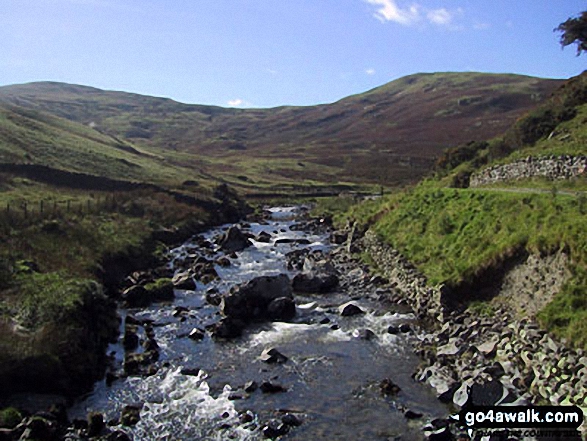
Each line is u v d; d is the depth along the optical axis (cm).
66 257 3275
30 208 4303
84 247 3559
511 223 2491
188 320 2780
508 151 4497
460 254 2681
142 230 4659
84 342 2133
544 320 1798
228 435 1628
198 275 3734
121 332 2558
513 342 1858
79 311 2288
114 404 1839
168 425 1692
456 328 2259
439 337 2259
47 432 1549
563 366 1562
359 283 3394
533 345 1745
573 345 1600
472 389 1720
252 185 10594
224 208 6944
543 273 2045
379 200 5688
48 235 3538
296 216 7494
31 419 1548
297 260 4259
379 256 3697
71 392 1873
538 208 2427
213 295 3180
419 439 1557
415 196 4062
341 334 2494
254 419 1717
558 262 1981
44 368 1848
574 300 1773
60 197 5175
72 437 1594
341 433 1614
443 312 2419
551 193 2577
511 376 1753
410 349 2267
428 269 2862
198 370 2117
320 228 6188
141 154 10862
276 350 2248
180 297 3234
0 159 5956
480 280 2411
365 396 1853
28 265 2822
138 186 6638
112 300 2997
